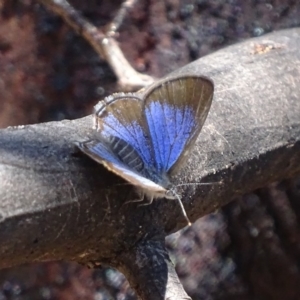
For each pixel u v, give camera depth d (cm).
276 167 20
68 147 17
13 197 16
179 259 32
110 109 18
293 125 20
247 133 19
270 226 32
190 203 19
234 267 33
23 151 17
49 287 33
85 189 17
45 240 17
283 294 32
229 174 19
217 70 20
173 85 18
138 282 18
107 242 18
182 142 18
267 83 20
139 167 18
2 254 16
